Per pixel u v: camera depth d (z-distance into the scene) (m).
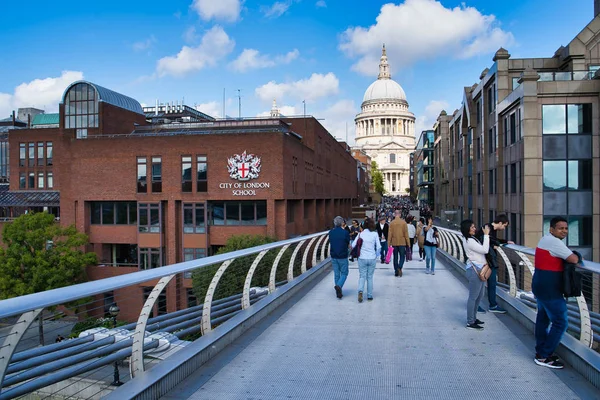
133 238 37.31
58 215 58.00
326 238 20.11
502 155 31.55
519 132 27.17
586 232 25.12
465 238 8.51
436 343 7.54
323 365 6.48
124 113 51.12
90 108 48.31
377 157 197.75
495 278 9.72
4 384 4.79
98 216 38.25
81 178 37.62
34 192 59.47
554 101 25.25
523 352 7.03
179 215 36.72
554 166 25.33
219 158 35.38
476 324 8.38
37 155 60.66
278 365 6.48
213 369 6.27
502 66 31.72
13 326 3.91
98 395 7.42
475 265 8.33
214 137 35.47
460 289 12.75
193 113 81.62
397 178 196.88
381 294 11.98
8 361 3.90
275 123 43.22
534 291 6.25
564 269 5.96
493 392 5.51
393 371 6.25
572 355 6.27
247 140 35.03
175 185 36.09
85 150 37.56
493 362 6.58
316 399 5.33
